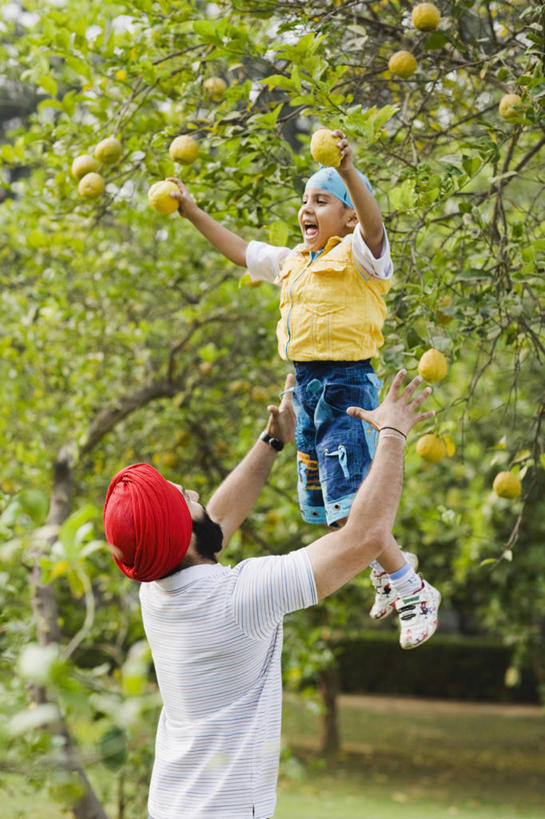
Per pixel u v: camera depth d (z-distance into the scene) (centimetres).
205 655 310
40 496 255
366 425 356
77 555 254
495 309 481
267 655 322
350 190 334
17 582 750
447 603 1747
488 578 1653
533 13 481
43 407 967
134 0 541
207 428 1027
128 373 1016
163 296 1070
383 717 2634
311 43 430
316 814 1475
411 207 450
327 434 358
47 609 699
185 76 561
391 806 1580
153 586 327
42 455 841
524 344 555
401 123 524
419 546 1498
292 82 432
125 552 308
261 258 398
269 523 945
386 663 3077
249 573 311
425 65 548
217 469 989
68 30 575
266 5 523
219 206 553
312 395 367
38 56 636
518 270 502
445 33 490
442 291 502
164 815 314
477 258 491
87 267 946
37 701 526
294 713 2430
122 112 543
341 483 351
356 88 549
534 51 452
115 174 593
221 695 312
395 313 467
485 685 3006
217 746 309
